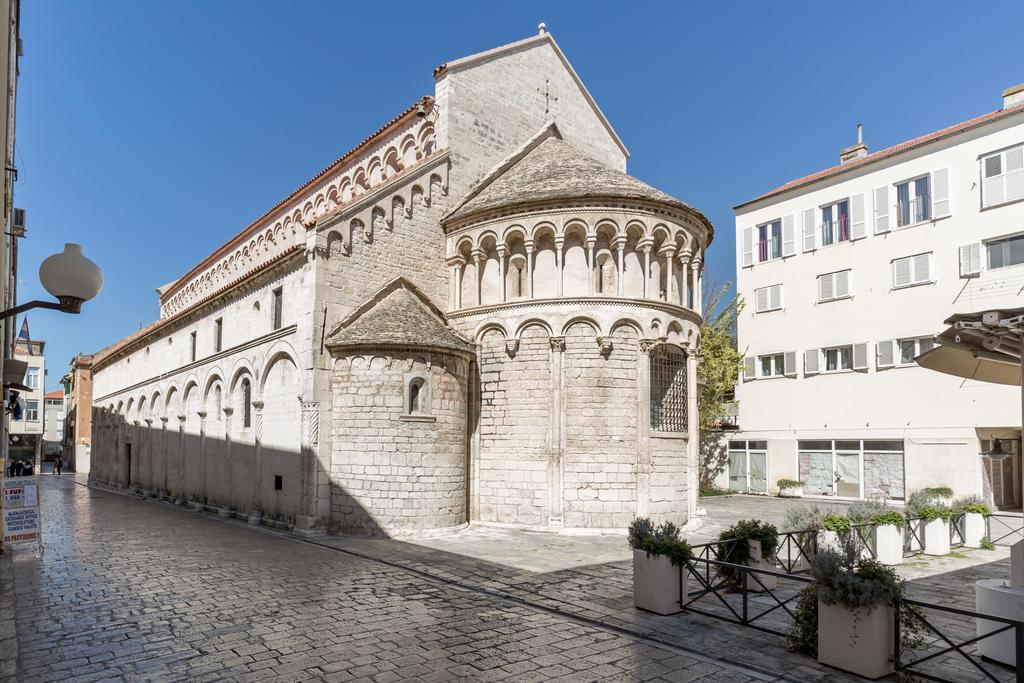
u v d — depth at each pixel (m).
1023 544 10.17
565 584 15.56
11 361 17.61
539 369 24.22
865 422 35.53
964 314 10.14
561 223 24.45
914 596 14.48
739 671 9.95
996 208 31.16
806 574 15.98
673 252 25.38
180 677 9.84
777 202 40.56
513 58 31.95
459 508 23.78
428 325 24.11
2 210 12.72
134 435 42.62
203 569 17.31
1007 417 30.28
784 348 39.56
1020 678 8.38
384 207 25.78
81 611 13.28
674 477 24.92
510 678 9.73
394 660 10.49
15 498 18.98
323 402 23.30
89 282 8.34
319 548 20.47
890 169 35.34
